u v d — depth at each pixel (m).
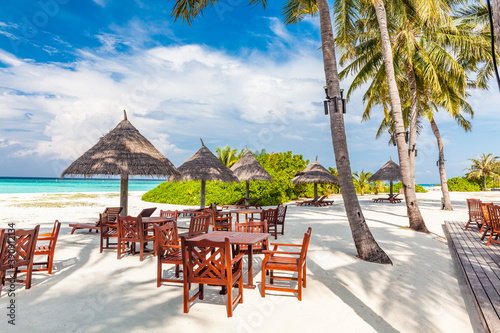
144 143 9.79
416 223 10.34
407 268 5.91
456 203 23.66
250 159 19.47
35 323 3.47
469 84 18.66
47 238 5.28
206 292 4.56
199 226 6.91
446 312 4.04
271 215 8.92
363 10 12.33
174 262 4.67
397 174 24.97
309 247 7.66
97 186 70.69
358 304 4.20
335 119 6.86
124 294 4.42
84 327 3.40
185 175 12.59
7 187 57.12
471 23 15.62
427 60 11.90
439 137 18.38
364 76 14.67
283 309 3.99
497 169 57.81
